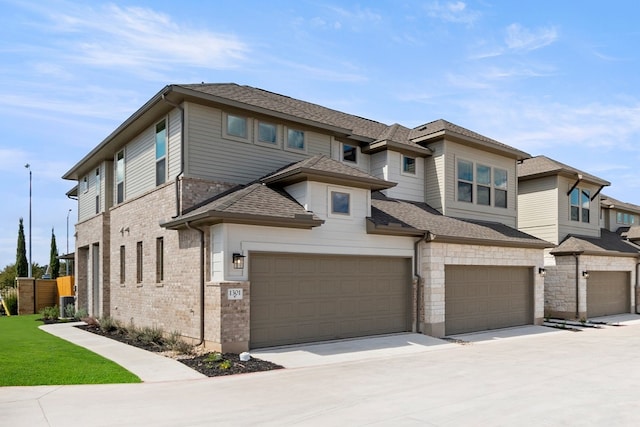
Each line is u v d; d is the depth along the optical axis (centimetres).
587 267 2138
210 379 885
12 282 4300
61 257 2966
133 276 1586
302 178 1287
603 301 2261
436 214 1780
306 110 1886
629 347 1325
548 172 2266
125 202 1680
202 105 1347
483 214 1956
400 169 1842
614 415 663
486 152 1995
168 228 1274
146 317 1470
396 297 1468
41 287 2558
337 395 768
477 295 1650
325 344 1255
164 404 709
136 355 1110
